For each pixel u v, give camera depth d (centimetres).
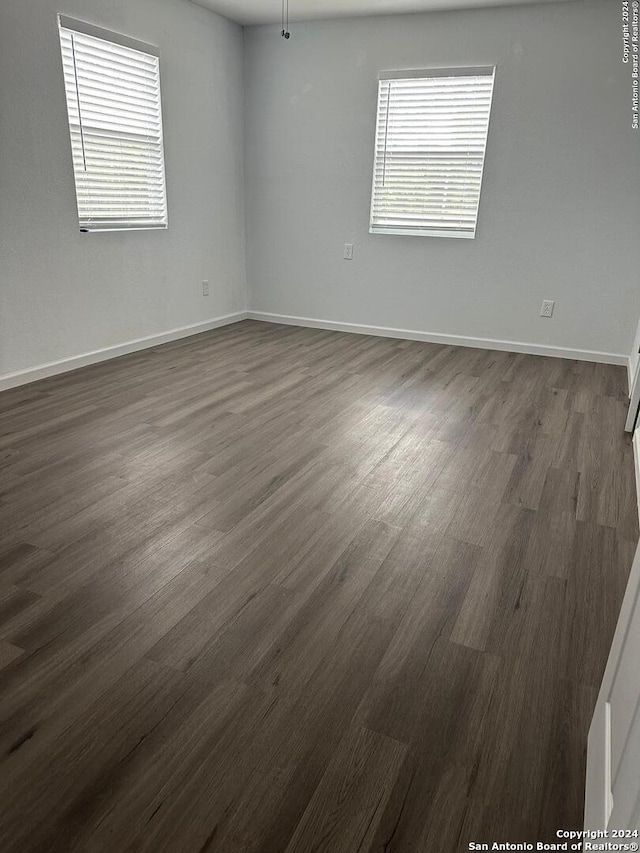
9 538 205
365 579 191
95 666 152
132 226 416
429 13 426
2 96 313
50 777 123
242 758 129
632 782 84
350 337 505
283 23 461
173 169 439
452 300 481
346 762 129
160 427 303
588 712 144
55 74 338
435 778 126
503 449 291
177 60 421
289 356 442
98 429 298
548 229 438
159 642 161
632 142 402
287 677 151
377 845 113
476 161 445
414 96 448
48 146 344
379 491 246
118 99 382
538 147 424
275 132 500
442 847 113
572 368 432
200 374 391
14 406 325
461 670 156
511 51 413
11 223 333
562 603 183
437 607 179
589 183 419
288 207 515
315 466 266
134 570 190
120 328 425
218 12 446
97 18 355
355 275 508
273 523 220
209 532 213
